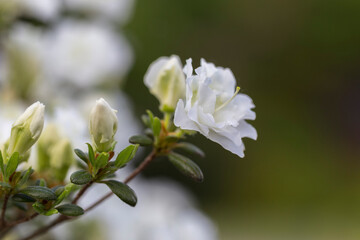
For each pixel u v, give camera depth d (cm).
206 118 51
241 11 328
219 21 317
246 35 334
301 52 353
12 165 51
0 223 54
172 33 278
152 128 54
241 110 52
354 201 345
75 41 84
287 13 345
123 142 85
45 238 66
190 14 297
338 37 351
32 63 78
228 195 320
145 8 264
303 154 351
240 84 340
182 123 51
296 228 294
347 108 363
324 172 352
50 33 84
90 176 52
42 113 52
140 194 95
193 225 90
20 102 78
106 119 51
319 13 348
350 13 347
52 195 51
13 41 77
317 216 317
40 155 58
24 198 52
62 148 58
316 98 361
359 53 353
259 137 343
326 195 347
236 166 325
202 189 312
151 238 87
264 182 333
